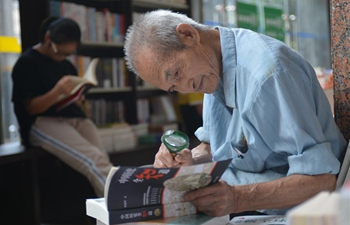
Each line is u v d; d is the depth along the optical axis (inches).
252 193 53.4
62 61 162.2
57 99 150.6
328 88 93.0
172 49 56.4
